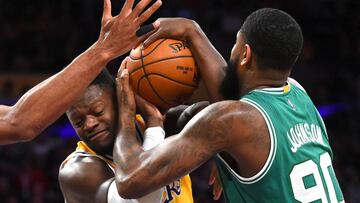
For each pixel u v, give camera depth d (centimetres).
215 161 266
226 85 273
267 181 244
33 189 794
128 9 257
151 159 247
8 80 977
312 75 1093
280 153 245
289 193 245
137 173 247
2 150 833
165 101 283
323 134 275
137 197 251
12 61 1019
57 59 1031
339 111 1030
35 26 1091
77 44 1055
